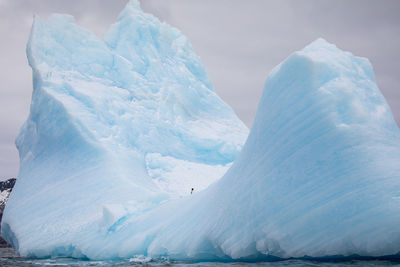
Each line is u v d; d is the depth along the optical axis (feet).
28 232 55.11
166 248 40.11
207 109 97.71
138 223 46.52
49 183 61.98
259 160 35.65
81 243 48.21
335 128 32.14
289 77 36.17
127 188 56.39
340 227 29.27
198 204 42.06
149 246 42.24
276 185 33.12
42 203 58.95
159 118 84.84
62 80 74.64
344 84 33.76
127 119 77.20
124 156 67.92
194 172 79.36
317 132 32.78
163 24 104.01
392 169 29.89
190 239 37.99
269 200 32.86
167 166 77.97
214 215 37.14
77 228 51.47
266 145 35.73
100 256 45.39
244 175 36.55
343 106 33.04
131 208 49.90
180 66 98.58
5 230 63.31
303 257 32.32
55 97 68.95
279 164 33.76
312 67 34.63
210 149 88.02
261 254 33.22
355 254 29.48
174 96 90.79
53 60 79.00
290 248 30.58
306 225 30.35
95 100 71.20
